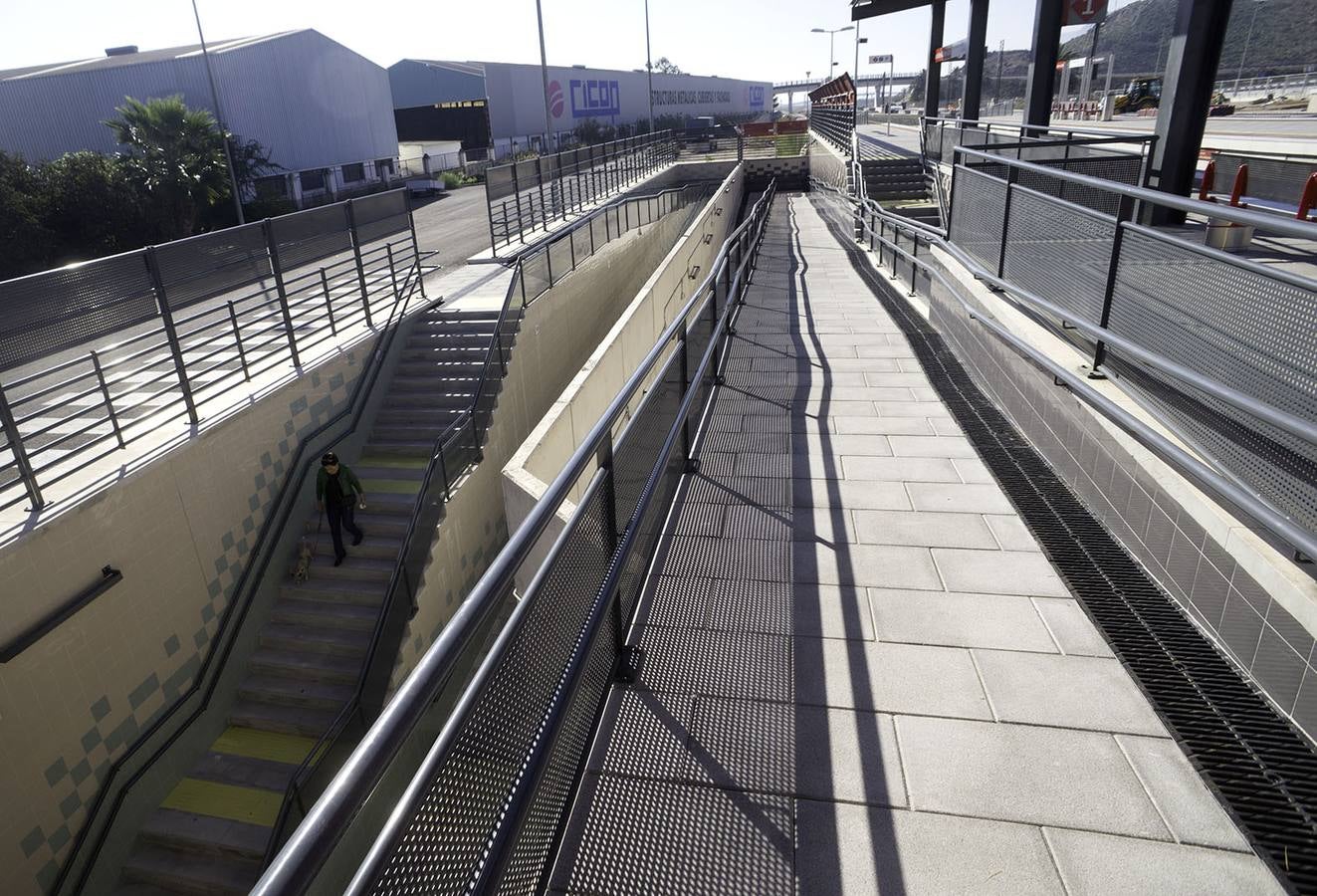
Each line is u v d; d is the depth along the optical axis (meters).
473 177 49.25
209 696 8.73
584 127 60.62
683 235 17.75
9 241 22.67
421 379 12.73
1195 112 8.79
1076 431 4.36
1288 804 2.35
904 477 4.82
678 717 2.84
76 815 7.14
